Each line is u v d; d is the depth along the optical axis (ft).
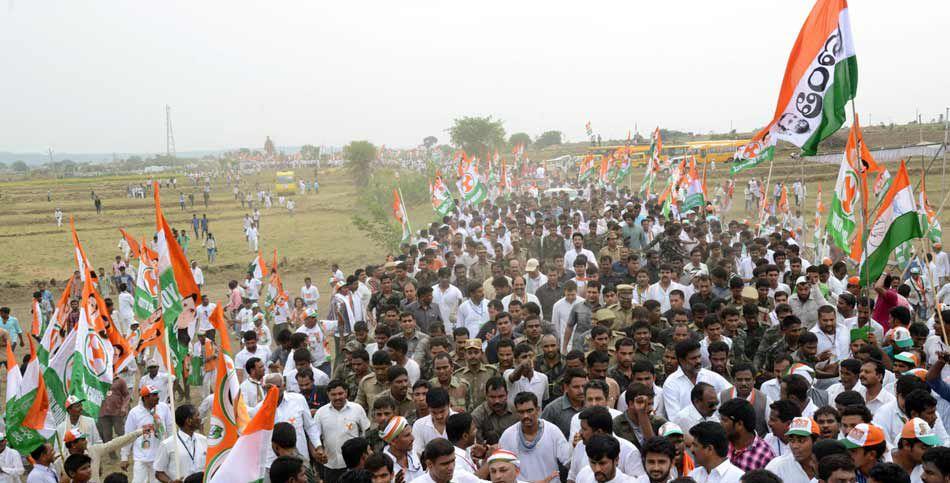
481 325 44.39
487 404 28.40
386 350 34.27
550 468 25.45
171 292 26.81
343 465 30.89
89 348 32.71
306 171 417.90
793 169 193.88
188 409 30.60
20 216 212.64
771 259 57.52
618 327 40.60
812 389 28.30
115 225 192.85
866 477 20.54
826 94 39.29
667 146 224.33
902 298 40.57
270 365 38.96
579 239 57.47
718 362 30.50
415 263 62.13
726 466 21.06
